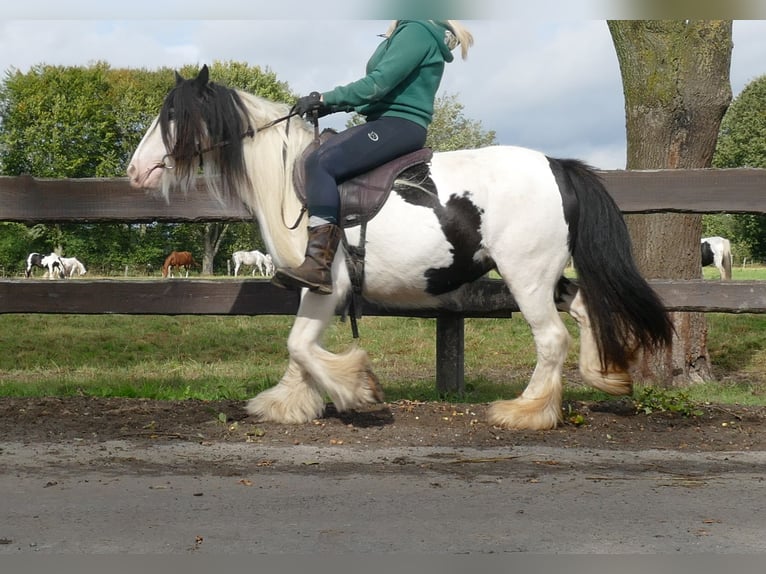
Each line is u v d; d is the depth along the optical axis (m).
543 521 3.80
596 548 3.46
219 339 12.98
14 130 56.03
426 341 12.45
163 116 5.48
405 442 5.35
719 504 4.08
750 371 10.51
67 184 6.97
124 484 4.36
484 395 7.83
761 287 6.70
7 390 7.80
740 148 62.25
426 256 5.39
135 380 8.95
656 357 9.13
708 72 8.87
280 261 5.61
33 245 55.06
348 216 5.39
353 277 5.48
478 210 5.41
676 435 5.61
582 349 5.91
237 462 4.85
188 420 5.90
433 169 5.48
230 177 5.59
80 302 7.04
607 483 4.44
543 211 5.45
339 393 5.44
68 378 9.38
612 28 9.27
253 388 8.10
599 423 5.89
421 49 5.37
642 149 9.09
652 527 3.72
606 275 5.58
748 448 5.32
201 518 3.81
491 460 4.93
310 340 5.48
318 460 4.91
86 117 56.47
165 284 7.02
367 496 4.17
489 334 12.72
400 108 5.48
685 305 6.82
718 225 61.72
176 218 6.93
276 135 5.62
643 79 9.01
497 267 5.53
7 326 13.95
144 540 3.53
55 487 4.30
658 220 9.10
